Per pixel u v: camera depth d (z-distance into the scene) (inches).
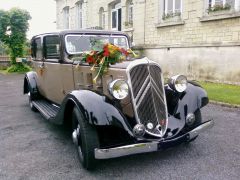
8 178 144.3
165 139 145.8
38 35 247.9
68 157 168.6
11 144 192.4
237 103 285.0
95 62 168.7
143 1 577.3
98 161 148.4
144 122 148.3
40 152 177.0
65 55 202.2
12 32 737.0
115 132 150.9
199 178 139.3
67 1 926.4
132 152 137.4
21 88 459.5
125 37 220.4
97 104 141.1
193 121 159.8
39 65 253.0
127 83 146.3
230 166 151.2
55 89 225.1
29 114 276.2
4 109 302.4
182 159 160.9
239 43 399.2
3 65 859.4
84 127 142.6
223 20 424.2
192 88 170.6
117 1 698.8
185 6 484.1
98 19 769.6
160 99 153.3
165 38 534.3
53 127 230.1
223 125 221.9
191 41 479.5
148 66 150.2
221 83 426.0
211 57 445.4
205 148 175.6
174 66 515.2
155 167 152.3
